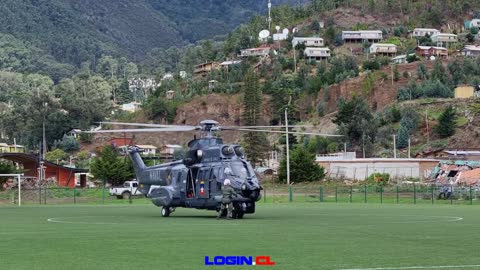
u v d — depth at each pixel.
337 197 197.12
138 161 121.06
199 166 105.62
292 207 145.62
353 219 98.19
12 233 73.56
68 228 81.12
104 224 88.69
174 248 57.50
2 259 50.88
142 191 119.50
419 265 46.91
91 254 53.59
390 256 51.97
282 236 68.62
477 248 57.44
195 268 46.00
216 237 67.50
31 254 53.81
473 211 124.19
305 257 51.34
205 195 103.62
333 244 60.66
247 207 101.94
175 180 109.25
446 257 51.31
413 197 190.38
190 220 97.75
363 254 53.25
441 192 190.00
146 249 56.81
